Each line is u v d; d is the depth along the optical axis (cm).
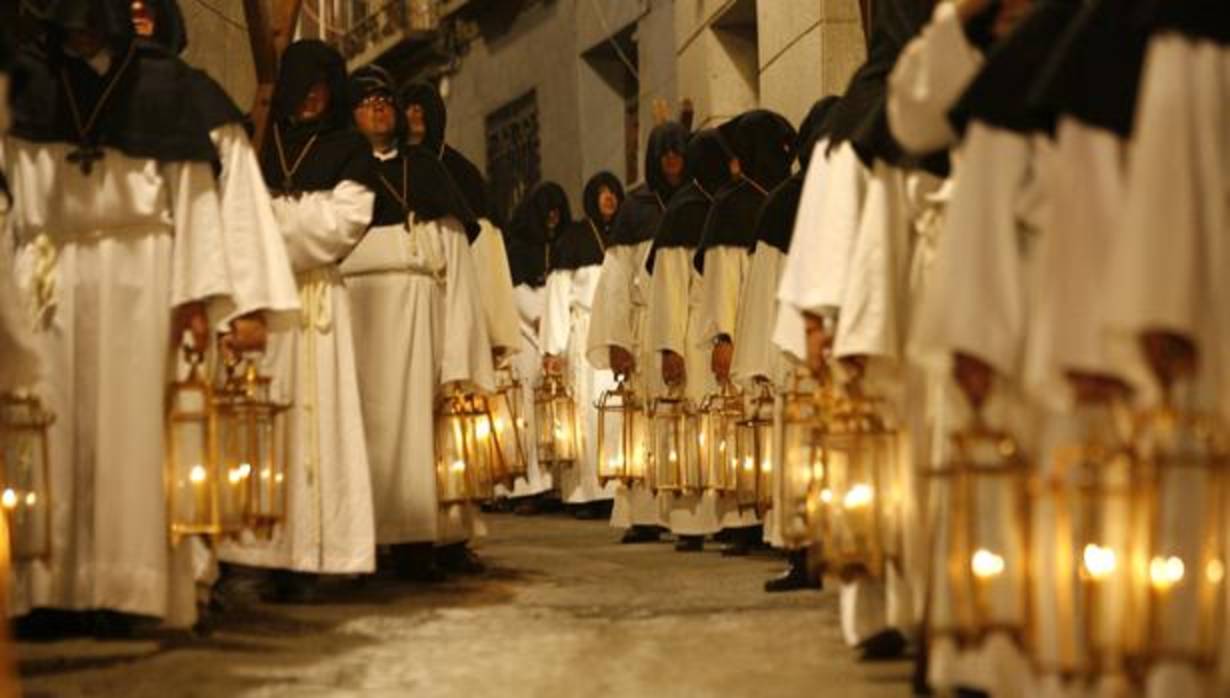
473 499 1145
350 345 1001
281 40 1081
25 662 755
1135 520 503
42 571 787
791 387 1001
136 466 790
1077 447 517
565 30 2750
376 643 826
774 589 1023
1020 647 545
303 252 983
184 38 884
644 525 1448
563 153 2783
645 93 2391
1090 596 522
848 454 684
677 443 1348
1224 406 485
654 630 855
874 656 749
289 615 935
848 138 722
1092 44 511
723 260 1274
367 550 991
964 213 543
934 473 553
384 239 1114
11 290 718
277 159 1000
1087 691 529
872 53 745
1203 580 498
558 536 1544
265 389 902
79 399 799
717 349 1285
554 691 690
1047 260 509
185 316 802
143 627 854
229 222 815
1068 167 509
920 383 679
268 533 819
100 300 798
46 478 760
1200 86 484
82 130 796
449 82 3173
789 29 1694
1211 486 491
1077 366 502
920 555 679
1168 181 477
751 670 729
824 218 725
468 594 1040
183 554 809
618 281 1488
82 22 770
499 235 1301
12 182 807
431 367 1119
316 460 981
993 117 545
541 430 1766
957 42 601
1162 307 471
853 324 677
